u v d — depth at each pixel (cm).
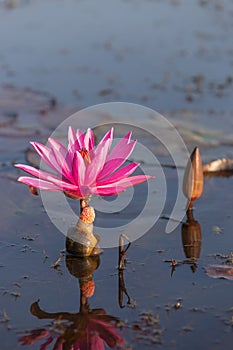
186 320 462
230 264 547
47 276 531
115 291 505
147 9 1916
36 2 2017
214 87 1230
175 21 1770
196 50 1498
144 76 1310
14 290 509
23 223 639
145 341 438
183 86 1236
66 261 556
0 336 448
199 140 922
